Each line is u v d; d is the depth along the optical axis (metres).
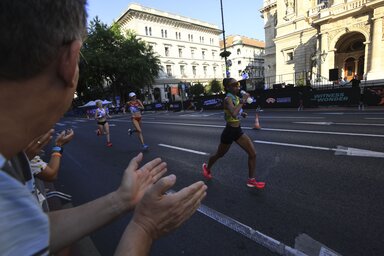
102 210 0.98
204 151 6.87
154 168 1.16
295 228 2.86
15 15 0.51
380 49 23.38
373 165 4.56
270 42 40.66
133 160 1.16
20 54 0.53
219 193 3.97
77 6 0.63
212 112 21.67
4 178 0.48
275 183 4.18
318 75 28.14
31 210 0.51
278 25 34.62
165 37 50.97
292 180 4.24
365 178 4.04
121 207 1.00
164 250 2.69
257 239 2.72
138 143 9.09
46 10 0.54
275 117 13.07
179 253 2.62
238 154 6.16
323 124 9.38
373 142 6.12
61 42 0.59
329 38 27.45
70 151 8.63
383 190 3.58
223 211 3.38
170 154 6.86
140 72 36.19
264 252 2.51
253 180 4.10
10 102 0.56
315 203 3.39
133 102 7.93
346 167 4.60
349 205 3.26
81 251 2.75
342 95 15.23
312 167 4.77
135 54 37.03
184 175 4.97
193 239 2.83
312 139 7.03
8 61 0.53
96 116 9.70
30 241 0.49
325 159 5.16
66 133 2.33
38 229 0.51
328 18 26.66
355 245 2.49
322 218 3.01
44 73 0.59
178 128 12.13
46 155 7.98
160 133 11.02
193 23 55.50
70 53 0.62
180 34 53.81
